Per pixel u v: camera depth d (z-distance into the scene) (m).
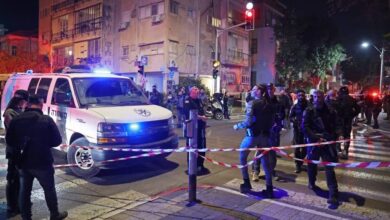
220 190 6.11
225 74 35.19
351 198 5.83
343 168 7.97
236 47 36.56
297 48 36.09
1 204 5.44
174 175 7.07
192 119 5.43
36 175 4.47
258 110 5.77
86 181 6.65
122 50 32.66
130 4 31.59
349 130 9.09
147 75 30.81
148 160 6.93
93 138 6.64
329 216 4.98
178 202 5.50
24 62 37.25
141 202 5.51
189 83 27.72
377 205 5.49
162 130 7.18
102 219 4.84
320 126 5.62
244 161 6.07
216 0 33.44
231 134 13.48
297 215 5.00
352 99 9.04
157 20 29.03
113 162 6.48
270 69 38.62
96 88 7.66
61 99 7.61
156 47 29.42
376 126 16.44
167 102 18.22
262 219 4.84
